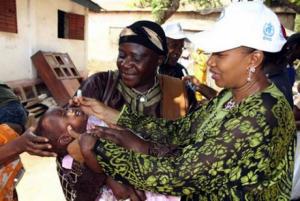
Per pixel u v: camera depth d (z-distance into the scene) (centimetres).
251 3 129
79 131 151
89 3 927
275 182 133
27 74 757
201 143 130
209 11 1368
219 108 151
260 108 126
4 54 682
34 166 480
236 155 124
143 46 183
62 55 856
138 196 147
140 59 185
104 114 176
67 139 147
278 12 1280
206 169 125
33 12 759
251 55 130
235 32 126
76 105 176
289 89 230
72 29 983
